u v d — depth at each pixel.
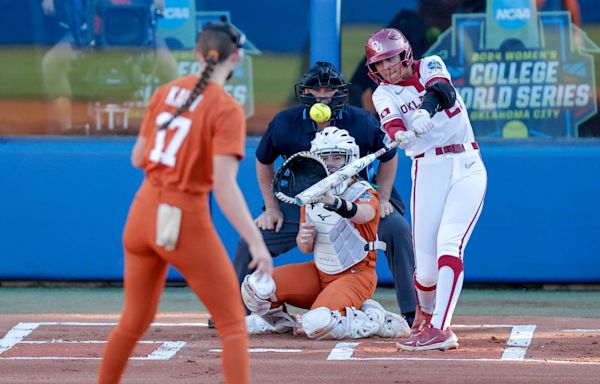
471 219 22.58
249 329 24.92
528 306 29.67
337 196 23.22
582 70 32.00
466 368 21.00
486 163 31.77
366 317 24.33
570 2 31.88
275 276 24.58
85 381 20.09
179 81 16.70
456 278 22.55
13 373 20.84
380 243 24.84
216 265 16.16
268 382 19.84
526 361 21.72
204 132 15.92
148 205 16.16
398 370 20.81
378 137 25.45
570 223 31.70
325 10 31.88
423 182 22.78
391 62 22.22
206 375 20.53
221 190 15.74
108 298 31.25
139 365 21.48
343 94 24.95
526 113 32.22
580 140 32.00
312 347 23.31
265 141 25.88
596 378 20.03
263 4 32.53
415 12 32.19
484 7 32.06
